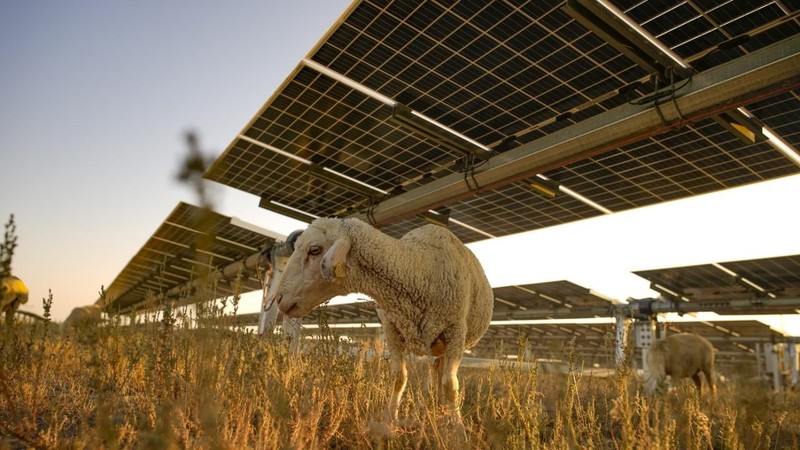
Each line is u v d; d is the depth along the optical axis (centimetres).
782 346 889
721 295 540
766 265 469
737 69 206
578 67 244
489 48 243
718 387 421
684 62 227
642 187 333
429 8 228
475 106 279
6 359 130
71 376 159
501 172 294
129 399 131
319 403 112
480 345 1010
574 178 333
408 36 244
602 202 359
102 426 75
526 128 288
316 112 303
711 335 904
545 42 235
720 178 310
